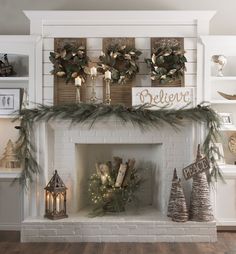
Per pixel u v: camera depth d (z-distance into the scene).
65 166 4.54
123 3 4.91
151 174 4.97
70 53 4.42
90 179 4.69
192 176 4.27
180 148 4.51
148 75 4.54
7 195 4.59
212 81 4.89
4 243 4.15
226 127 4.53
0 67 4.66
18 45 4.48
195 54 4.50
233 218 4.52
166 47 4.41
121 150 5.04
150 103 4.38
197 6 4.92
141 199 5.00
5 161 4.71
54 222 4.20
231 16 4.92
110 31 4.52
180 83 4.48
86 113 4.26
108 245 4.07
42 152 4.44
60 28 4.52
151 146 4.97
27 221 4.21
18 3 4.95
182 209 4.19
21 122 4.39
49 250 3.90
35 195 4.43
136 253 3.79
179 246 4.02
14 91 4.72
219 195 4.52
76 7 4.92
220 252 3.82
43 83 4.50
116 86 4.52
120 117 4.29
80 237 4.20
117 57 4.46
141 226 4.18
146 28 4.52
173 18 4.49
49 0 4.94
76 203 4.59
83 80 4.48
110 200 4.52
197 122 4.42
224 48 4.45
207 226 4.16
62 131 4.53
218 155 4.43
